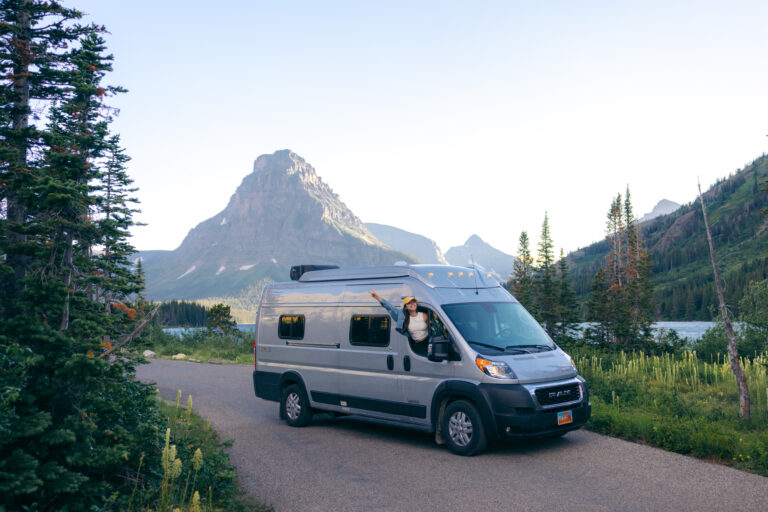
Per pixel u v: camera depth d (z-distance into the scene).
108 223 5.75
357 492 6.27
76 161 5.52
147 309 6.94
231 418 11.19
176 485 5.95
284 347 10.82
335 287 10.10
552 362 7.95
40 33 10.10
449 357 7.90
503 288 9.44
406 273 8.98
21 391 4.86
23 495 4.69
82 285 5.93
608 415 9.39
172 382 17.28
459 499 5.91
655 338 24.66
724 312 10.00
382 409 8.87
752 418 9.54
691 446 7.75
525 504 5.69
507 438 7.33
